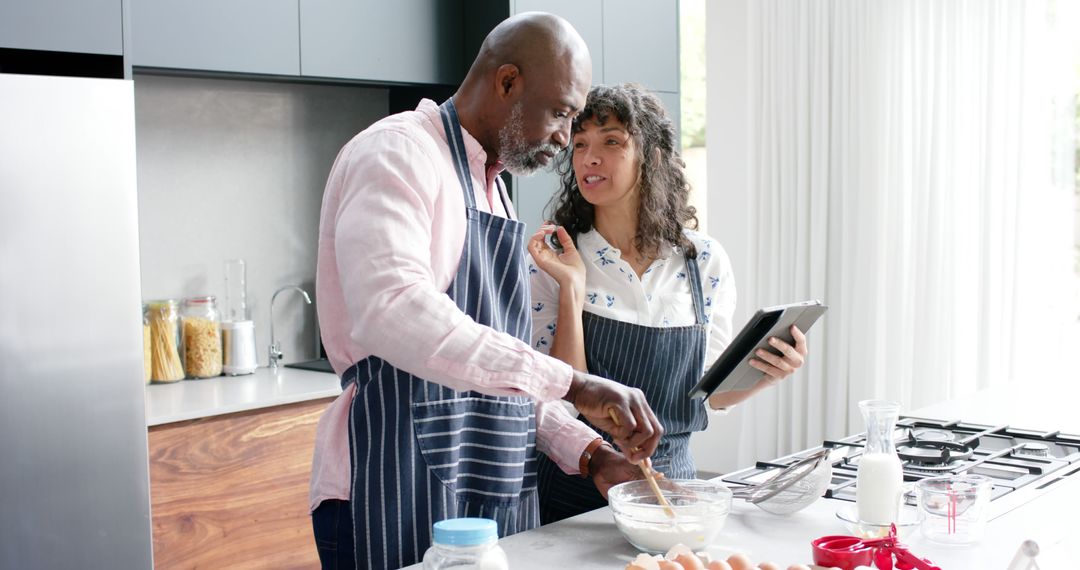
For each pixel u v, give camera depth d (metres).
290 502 3.06
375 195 1.46
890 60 4.14
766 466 1.94
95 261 2.49
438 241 1.56
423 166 1.52
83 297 2.47
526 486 1.72
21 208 2.38
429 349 1.39
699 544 1.42
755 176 4.54
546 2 3.64
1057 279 3.94
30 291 2.40
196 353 3.36
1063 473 1.89
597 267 2.12
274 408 3.02
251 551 2.97
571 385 1.50
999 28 3.91
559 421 1.78
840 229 4.32
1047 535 1.52
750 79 4.50
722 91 4.82
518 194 3.59
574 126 2.09
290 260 3.74
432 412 1.58
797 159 4.38
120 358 2.54
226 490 2.91
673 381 2.10
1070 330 3.93
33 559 2.43
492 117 1.65
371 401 1.58
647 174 2.09
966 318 4.09
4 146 2.35
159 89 3.39
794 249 4.42
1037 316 3.93
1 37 2.66
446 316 1.40
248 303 3.63
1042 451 2.04
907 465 1.96
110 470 2.53
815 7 4.29
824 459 1.62
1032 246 3.91
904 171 4.15
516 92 1.62
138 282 2.56
